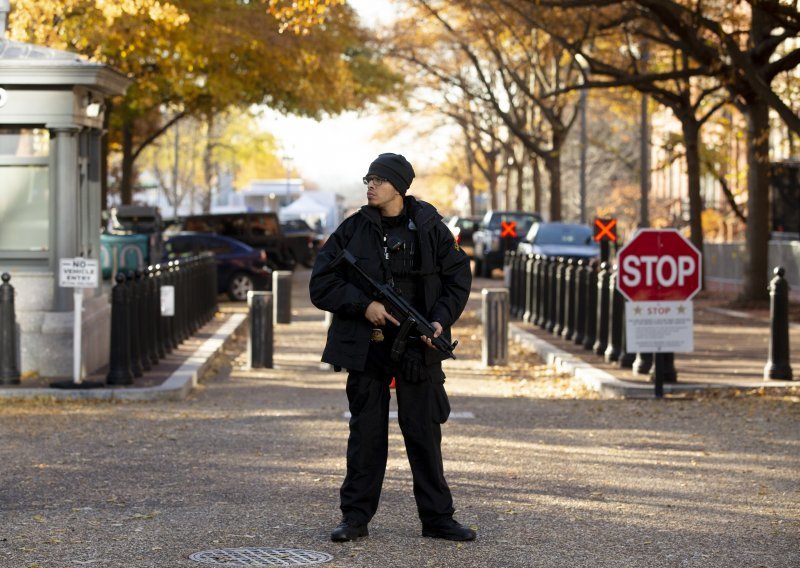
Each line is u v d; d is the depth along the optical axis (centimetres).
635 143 7075
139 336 1884
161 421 1457
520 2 3092
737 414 1511
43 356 1841
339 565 766
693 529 884
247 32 3459
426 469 834
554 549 816
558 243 4500
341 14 3966
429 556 791
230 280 3984
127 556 786
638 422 1460
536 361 2323
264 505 957
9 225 1870
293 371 2134
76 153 1872
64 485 1041
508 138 7556
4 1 1914
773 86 3428
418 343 811
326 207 8850
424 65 5259
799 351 2273
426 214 818
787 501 991
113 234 3778
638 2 2434
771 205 4788
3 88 1828
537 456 1214
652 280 1684
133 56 3600
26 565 761
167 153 9875
